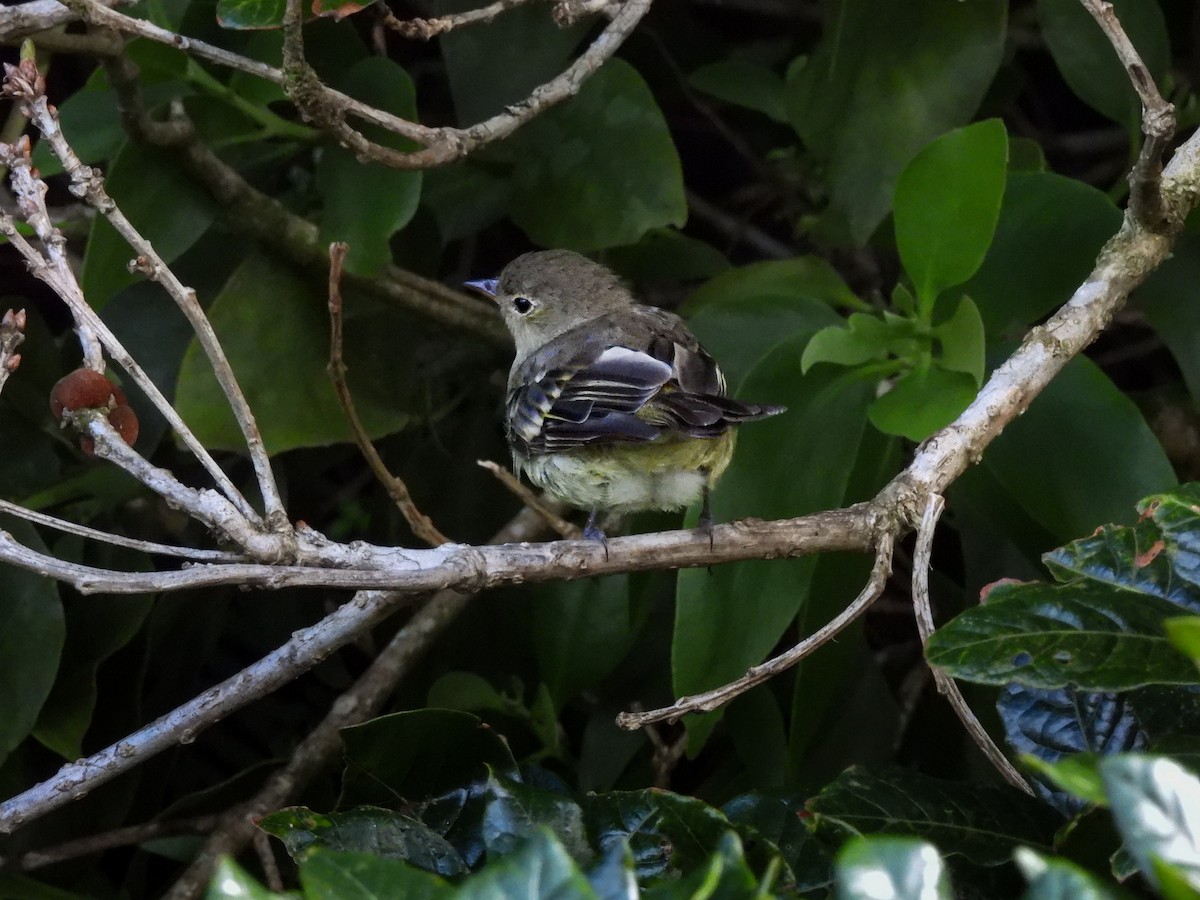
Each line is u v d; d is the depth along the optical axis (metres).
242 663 10.90
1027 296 8.04
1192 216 7.96
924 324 7.62
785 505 7.55
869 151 8.70
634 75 8.99
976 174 7.34
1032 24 10.96
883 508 6.56
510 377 9.35
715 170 12.34
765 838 5.41
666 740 9.37
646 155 9.00
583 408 7.88
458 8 9.44
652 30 11.13
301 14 6.61
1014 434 7.48
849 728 8.85
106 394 5.55
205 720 6.61
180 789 10.39
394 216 8.49
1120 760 3.45
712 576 7.27
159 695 9.48
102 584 5.07
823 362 7.72
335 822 5.80
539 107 7.39
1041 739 5.76
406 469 10.04
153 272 5.58
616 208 9.05
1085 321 7.07
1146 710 5.74
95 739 9.08
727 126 11.89
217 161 8.60
